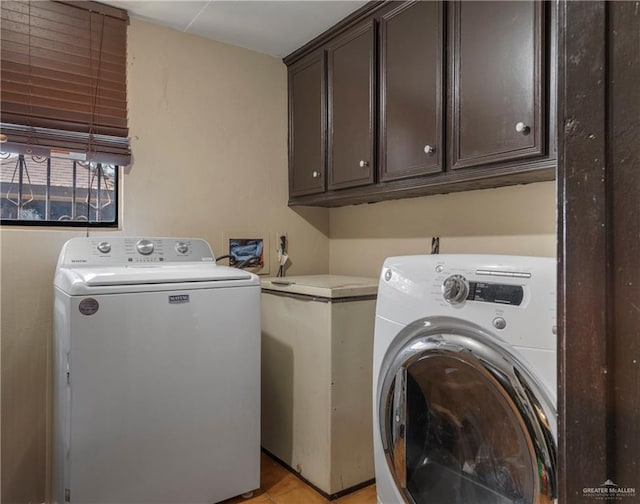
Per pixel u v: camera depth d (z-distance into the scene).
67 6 1.88
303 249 2.65
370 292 1.87
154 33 2.12
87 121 1.94
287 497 1.77
